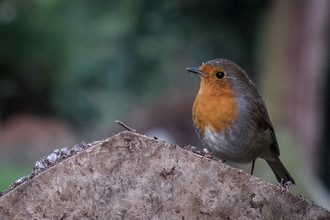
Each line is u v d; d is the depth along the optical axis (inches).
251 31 613.9
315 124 499.5
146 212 135.3
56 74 940.0
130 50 628.1
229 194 136.1
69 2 753.0
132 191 134.7
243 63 624.4
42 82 959.6
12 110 957.8
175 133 568.4
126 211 134.8
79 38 710.5
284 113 514.9
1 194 140.3
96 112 734.5
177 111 586.6
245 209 136.3
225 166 135.2
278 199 136.2
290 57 526.3
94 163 133.1
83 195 133.3
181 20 601.0
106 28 624.1
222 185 135.9
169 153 134.7
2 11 944.9
